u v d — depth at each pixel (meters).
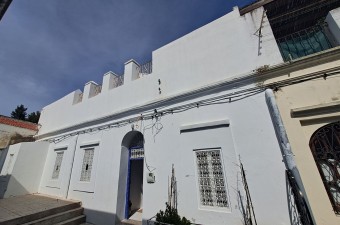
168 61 7.59
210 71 6.30
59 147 10.87
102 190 7.59
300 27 6.53
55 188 9.80
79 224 7.29
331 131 4.16
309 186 3.90
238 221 4.46
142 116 7.45
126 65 9.33
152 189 6.14
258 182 4.48
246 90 5.36
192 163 5.61
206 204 5.13
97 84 11.27
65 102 12.14
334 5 5.80
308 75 4.61
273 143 4.56
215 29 6.66
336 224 3.54
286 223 3.94
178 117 6.44
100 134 8.85
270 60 5.25
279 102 4.76
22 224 6.17
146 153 6.76
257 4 6.05
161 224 4.88
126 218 7.16
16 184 10.10
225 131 5.36
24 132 13.57
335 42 5.37
